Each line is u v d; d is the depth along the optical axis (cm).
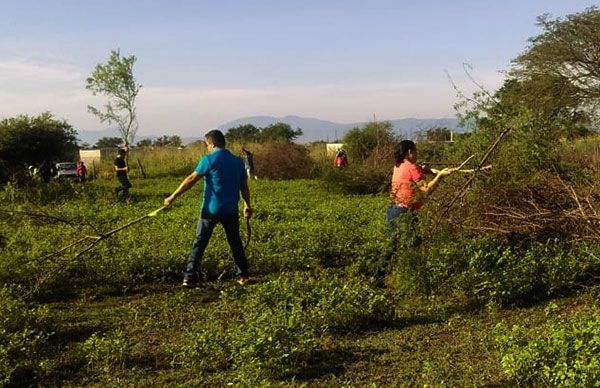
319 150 3350
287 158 3072
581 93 3284
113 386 475
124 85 3362
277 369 487
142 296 743
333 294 615
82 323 636
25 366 500
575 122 808
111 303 717
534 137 730
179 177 3291
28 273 761
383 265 728
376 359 512
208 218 754
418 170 714
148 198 1859
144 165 3534
